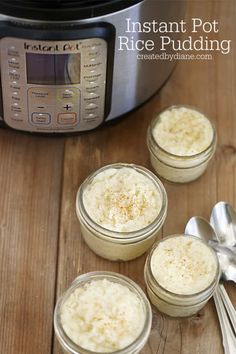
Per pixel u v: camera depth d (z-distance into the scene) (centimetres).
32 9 73
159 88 91
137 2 76
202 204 86
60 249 81
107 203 79
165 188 87
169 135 85
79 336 70
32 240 82
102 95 83
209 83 96
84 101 82
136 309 73
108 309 72
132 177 81
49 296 78
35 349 75
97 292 73
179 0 84
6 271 79
